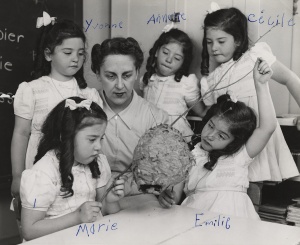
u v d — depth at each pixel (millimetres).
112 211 1146
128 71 1418
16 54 1776
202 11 1743
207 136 1419
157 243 863
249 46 1588
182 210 1101
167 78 1716
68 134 1106
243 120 1385
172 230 942
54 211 1139
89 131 1111
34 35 1837
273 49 1623
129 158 1536
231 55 1555
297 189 1730
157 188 1010
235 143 1411
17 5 1765
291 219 1568
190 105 1720
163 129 1036
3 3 1714
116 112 1538
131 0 1964
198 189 1447
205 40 1634
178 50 1659
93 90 1586
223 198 1397
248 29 1594
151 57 1750
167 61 1674
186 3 1783
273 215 1604
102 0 2121
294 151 1629
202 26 1705
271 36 1613
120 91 1437
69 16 1963
